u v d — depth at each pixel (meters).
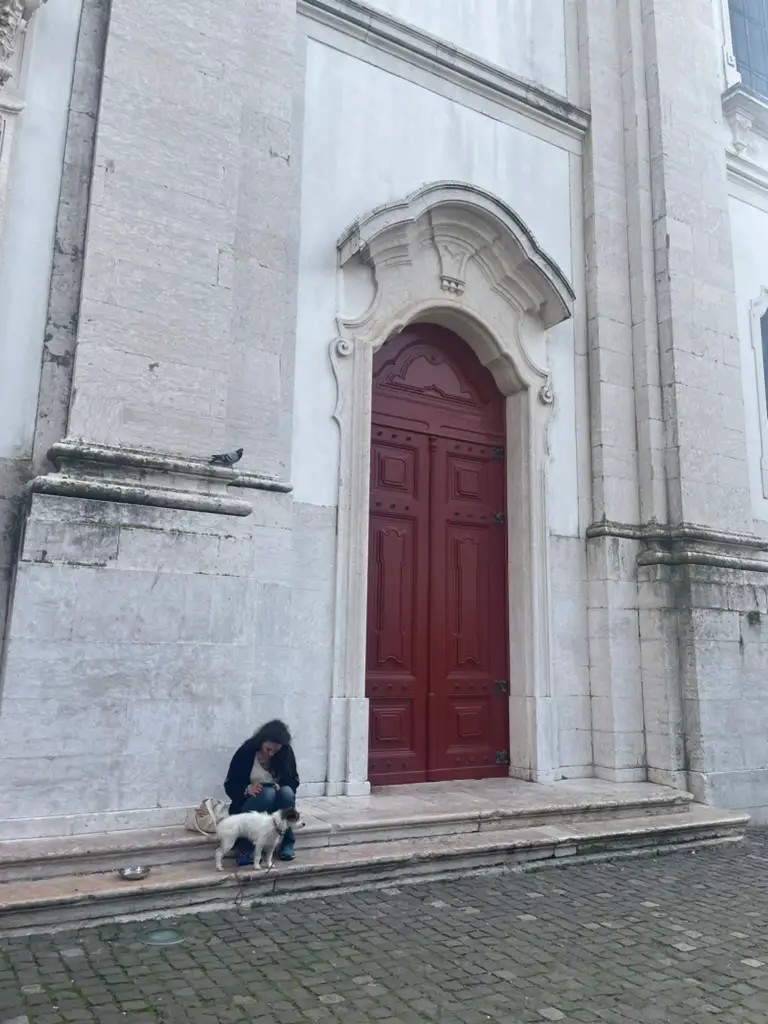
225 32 6.60
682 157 9.31
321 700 6.61
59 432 5.58
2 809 4.73
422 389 8.05
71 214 5.87
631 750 7.90
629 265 9.10
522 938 4.43
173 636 5.38
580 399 8.65
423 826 5.84
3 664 4.98
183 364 5.92
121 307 5.75
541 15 9.40
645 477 8.52
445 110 8.35
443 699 7.64
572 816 6.56
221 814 5.16
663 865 6.15
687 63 9.69
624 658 8.06
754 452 9.70
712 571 8.19
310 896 4.96
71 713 4.99
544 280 8.17
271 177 6.95
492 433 8.41
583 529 8.39
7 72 5.76
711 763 7.71
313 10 7.67
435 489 7.94
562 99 9.06
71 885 4.45
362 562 6.93
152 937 4.20
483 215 7.91
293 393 6.90
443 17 8.62
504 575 8.23
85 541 5.20
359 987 3.72
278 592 6.37
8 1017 3.26
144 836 4.93
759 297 10.32
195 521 5.59
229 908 4.69
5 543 5.30
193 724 5.36
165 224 6.04
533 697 7.75
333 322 7.24
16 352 5.58
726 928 4.72
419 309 7.68
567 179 9.12
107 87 5.99
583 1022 3.48
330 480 6.96
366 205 7.62
